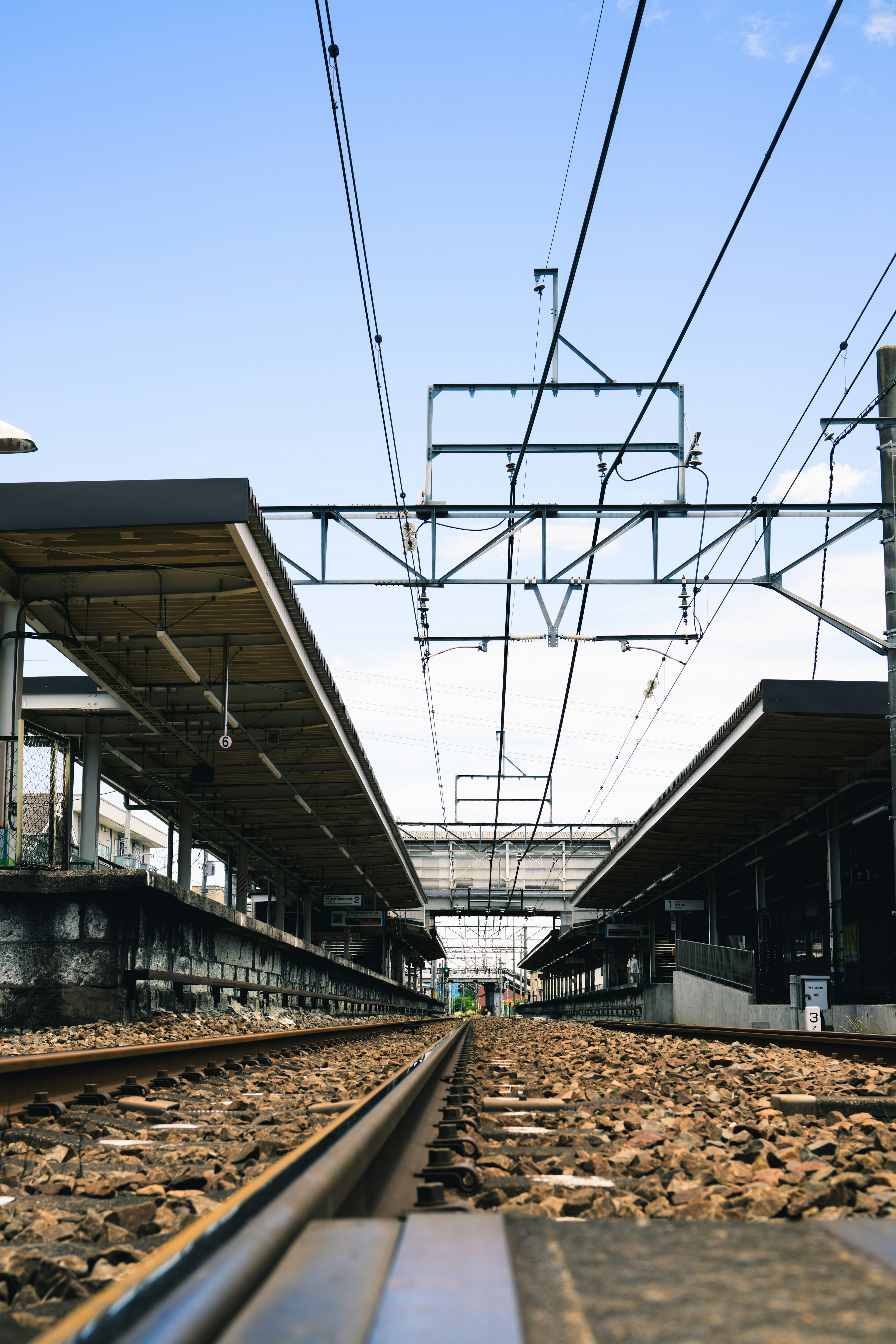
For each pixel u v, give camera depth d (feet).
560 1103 21.71
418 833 202.08
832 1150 14.07
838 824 101.91
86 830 84.84
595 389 60.03
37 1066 18.79
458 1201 9.11
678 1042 58.39
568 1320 4.57
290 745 95.61
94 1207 11.37
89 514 48.83
